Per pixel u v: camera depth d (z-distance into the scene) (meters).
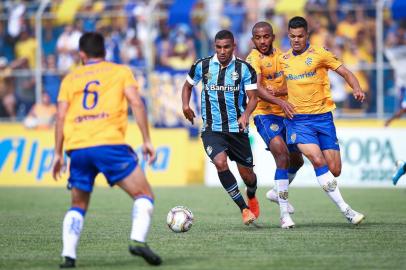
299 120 33.97
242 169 34.19
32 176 68.56
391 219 38.38
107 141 23.17
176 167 67.00
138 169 23.53
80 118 23.48
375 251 26.66
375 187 63.47
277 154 34.34
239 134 33.38
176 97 70.50
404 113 62.38
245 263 24.17
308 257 25.38
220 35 32.06
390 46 69.75
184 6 70.56
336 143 34.19
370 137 64.50
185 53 75.06
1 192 60.88
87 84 23.64
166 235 31.72
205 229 33.97
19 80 75.69
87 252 27.16
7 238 31.67
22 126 75.06
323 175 33.22
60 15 76.19
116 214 42.53
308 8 70.44
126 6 75.94
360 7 69.06
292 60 33.81
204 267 23.42
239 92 32.97
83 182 23.59
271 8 71.69
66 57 76.00
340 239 29.80
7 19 78.38
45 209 46.72
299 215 41.19
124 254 26.62
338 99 69.19
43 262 25.16
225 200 51.75
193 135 71.31
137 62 75.38
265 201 51.06
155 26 75.25
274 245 28.28
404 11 64.56
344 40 70.56
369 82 68.75
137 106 23.20
